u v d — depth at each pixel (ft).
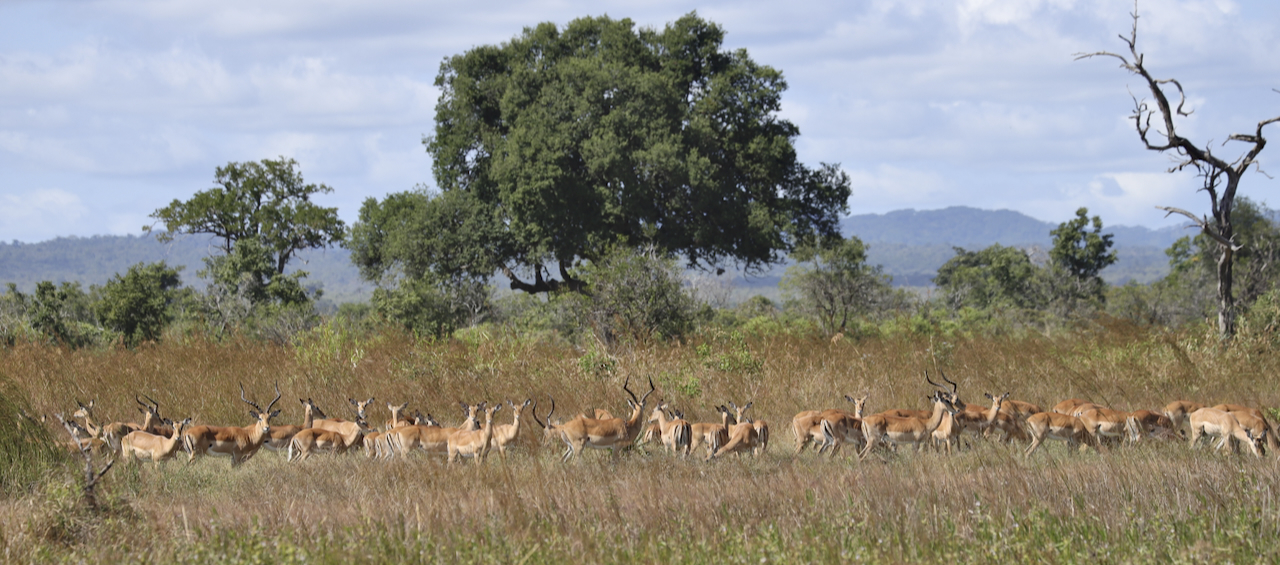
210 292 316.40
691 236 291.38
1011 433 95.35
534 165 271.28
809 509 59.31
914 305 323.37
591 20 318.24
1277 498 59.11
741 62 305.32
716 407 99.50
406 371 128.47
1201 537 52.80
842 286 253.03
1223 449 86.38
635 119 274.16
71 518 59.11
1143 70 157.17
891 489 63.16
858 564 49.29
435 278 289.53
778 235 287.48
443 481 72.43
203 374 130.82
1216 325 158.30
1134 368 133.59
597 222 277.85
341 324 150.41
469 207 292.20
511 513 58.34
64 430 95.61
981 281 446.60
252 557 50.01
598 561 50.93
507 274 314.14
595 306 185.78
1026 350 150.20
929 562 50.16
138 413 111.86
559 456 89.51
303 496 70.18
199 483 78.74
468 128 306.96
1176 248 409.49
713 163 286.05
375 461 85.56
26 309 266.77
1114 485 63.62
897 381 127.54
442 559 50.60
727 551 51.44
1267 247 266.77
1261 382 128.06
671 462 84.38
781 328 205.36
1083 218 456.04
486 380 126.72
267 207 387.14
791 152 298.97
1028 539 52.08
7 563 53.26
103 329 268.82
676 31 305.12
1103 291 446.60
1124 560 49.29
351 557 50.31
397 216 329.31
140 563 51.11
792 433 102.47
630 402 95.81
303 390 122.62
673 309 187.01
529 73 294.66
